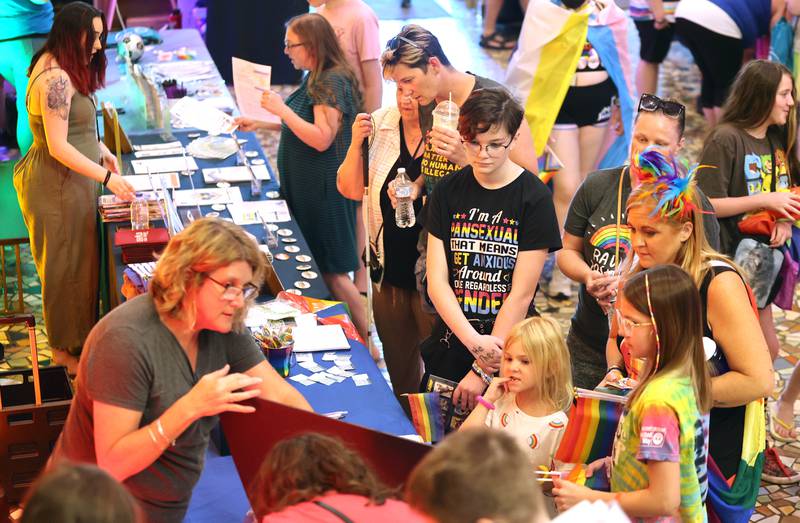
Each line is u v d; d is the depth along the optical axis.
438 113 3.55
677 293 2.41
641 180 2.85
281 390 2.60
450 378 3.58
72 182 4.58
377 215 3.97
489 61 9.36
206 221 2.30
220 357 2.52
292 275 4.22
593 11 5.47
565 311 5.54
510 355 3.02
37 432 3.33
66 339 4.77
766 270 4.02
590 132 5.73
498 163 3.25
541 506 1.56
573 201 3.67
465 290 3.46
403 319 4.17
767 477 4.08
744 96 3.93
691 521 2.54
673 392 2.40
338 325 3.79
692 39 7.09
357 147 3.97
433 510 1.52
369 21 5.45
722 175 3.97
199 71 6.57
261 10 8.20
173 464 2.46
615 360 3.15
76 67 4.41
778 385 4.75
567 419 3.02
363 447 2.26
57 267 4.65
